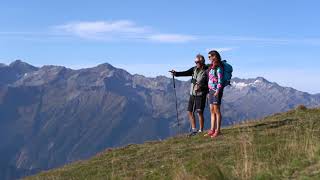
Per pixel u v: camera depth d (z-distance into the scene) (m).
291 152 14.16
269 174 12.21
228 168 13.70
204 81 21.95
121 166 18.62
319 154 12.92
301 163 12.64
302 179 11.38
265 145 16.61
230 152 16.67
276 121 22.38
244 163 13.25
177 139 21.83
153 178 15.38
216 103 20.39
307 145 14.23
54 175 20.34
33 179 20.78
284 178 11.81
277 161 13.80
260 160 14.38
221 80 20.23
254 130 20.61
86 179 18.11
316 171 11.77
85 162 21.62
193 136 21.64
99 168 19.38
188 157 17.44
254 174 12.49
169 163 17.14
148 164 17.83
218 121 20.48
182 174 12.72
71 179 18.77
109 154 21.81
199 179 12.24
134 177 16.31
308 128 19.06
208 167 12.50
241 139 17.97
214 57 20.25
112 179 16.75
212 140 19.86
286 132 18.95
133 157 19.92
